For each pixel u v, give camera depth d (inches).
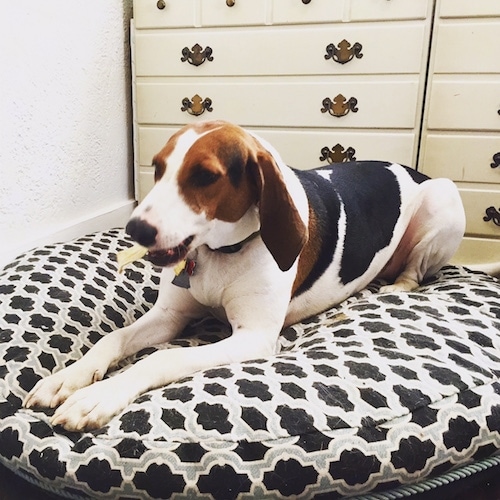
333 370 33.7
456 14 60.9
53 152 61.2
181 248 33.9
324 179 49.3
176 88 71.9
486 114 63.3
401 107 65.4
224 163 34.2
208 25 68.4
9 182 54.8
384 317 42.4
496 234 67.2
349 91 66.4
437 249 56.4
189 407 30.4
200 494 27.9
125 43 73.7
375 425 30.0
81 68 64.4
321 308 48.2
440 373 33.9
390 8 62.6
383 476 29.2
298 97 68.2
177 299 42.9
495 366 36.4
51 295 46.1
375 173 55.1
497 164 64.6
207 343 44.1
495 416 32.3
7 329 40.8
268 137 70.7
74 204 66.6
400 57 63.8
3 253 54.3
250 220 37.6
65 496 30.5
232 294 40.0
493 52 61.2
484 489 34.0
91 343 42.6
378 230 51.8
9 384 35.5
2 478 33.0
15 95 54.1
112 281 52.0
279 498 28.1
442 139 65.4
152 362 34.8
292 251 36.9
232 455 28.2
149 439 29.1
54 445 30.2
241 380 32.3
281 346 43.5
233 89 70.0
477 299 48.2
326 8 64.3
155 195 33.4
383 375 33.3
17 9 53.1
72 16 61.6
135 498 28.6
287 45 66.7
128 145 77.7
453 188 56.7
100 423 30.9
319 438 28.9
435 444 30.4
